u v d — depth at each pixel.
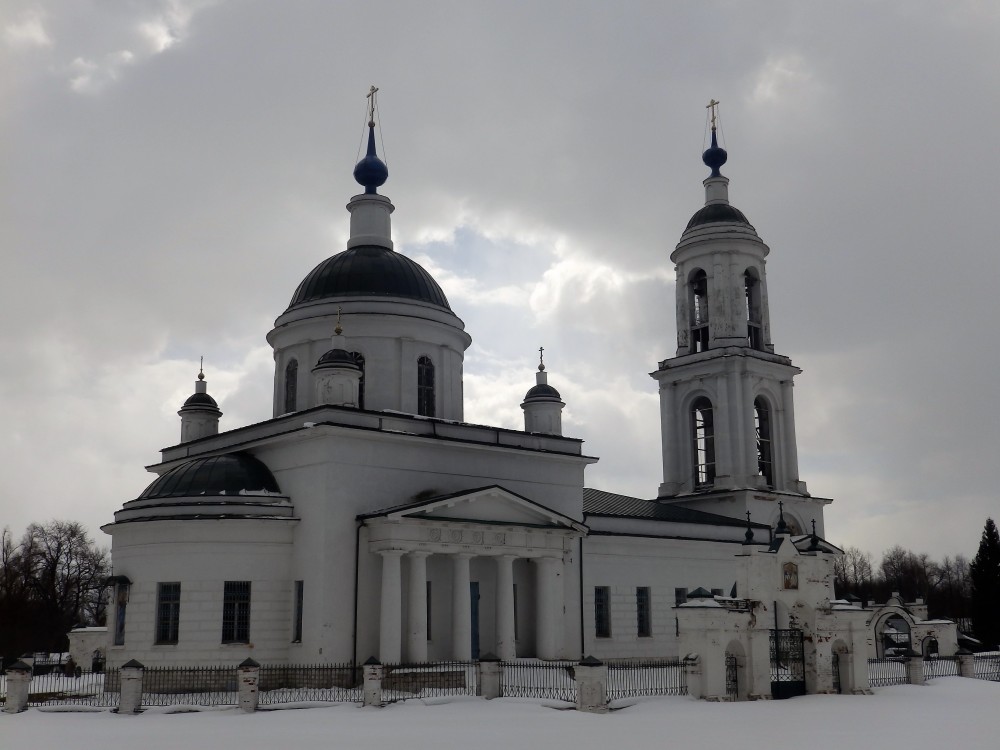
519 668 39.28
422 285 52.34
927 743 25.28
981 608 76.00
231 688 39.41
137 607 40.81
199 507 41.38
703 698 35.34
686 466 65.62
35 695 38.72
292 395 51.62
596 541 52.72
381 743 24.64
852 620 40.53
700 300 67.75
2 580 92.19
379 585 42.12
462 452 46.47
